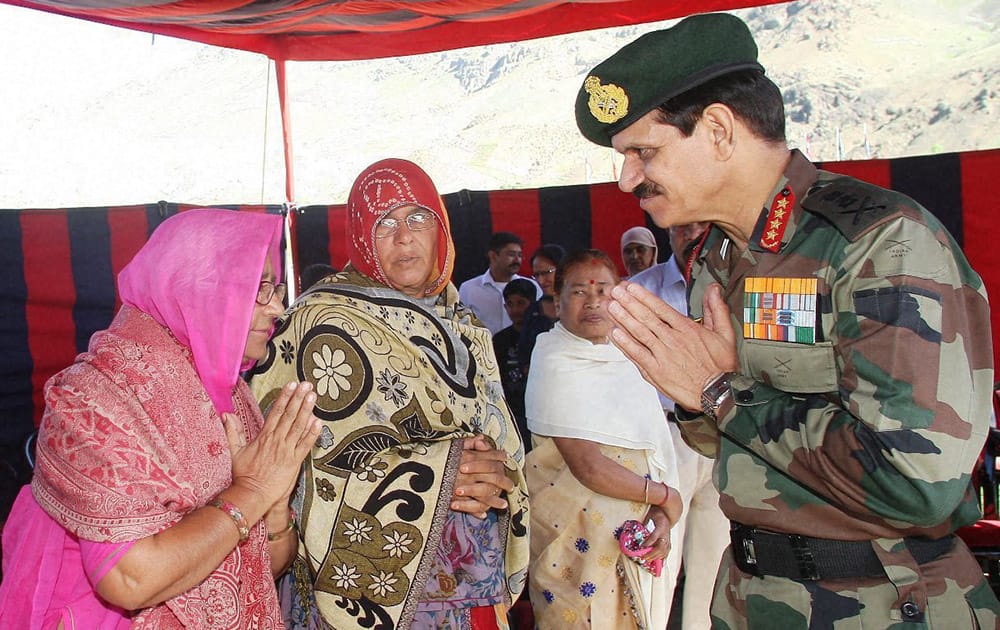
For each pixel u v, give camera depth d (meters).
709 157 1.64
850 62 57.81
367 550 2.17
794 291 1.59
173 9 5.07
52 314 6.13
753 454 1.67
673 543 3.28
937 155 5.33
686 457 3.87
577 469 3.01
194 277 1.76
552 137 56.75
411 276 2.42
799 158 1.66
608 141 1.74
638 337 1.70
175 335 1.79
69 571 1.68
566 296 3.15
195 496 1.70
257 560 1.83
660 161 1.66
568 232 6.17
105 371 1.67
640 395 3.14
